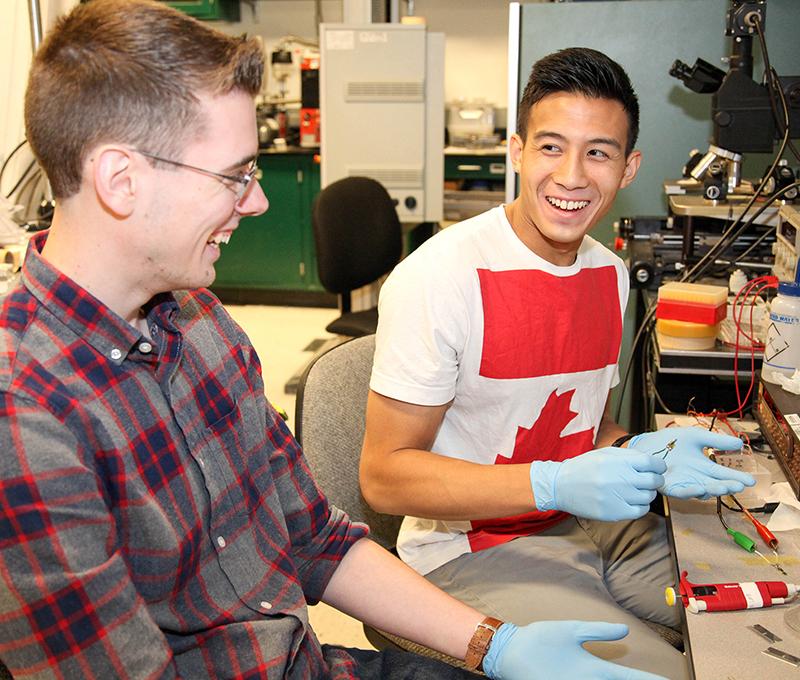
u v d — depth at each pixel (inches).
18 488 33.4
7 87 121.7
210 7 212.1
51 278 36.8
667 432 56.3
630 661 50.7
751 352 74.0
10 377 34.5
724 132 90.4
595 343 61.7
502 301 57.9
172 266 38.3
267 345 188.7
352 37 150.6
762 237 93.7
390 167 155.9
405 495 55.2
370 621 49.1
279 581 44.4
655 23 114.0
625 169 59.4
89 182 36.2
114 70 35.0
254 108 38.8
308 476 49.4
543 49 117.4
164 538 38.3
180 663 40.0
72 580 34.2
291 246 211.5
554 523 62.2
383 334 57.2
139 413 38.5
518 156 60.0
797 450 52.6
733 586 44.4
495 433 60.0
